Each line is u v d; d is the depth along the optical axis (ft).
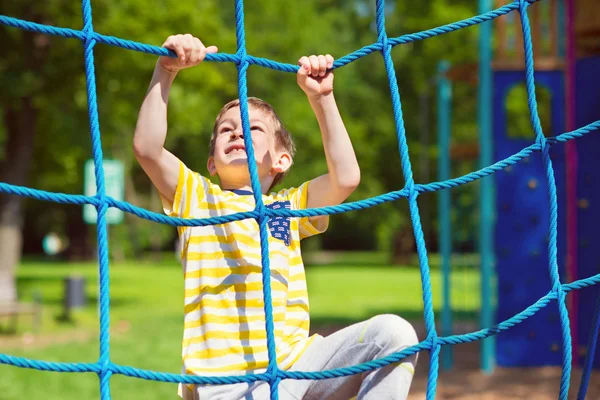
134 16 58.18
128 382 32.55
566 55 34.40
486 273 33.83
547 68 34.86
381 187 131.64
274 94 110.11
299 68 11.55
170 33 58.95
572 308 34.55
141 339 45.68
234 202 11.62
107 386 9.73
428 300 10.50
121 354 39.47
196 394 10.77
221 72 73.67
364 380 10.14
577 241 34.01
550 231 11.23
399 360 9.87
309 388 10.61
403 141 11.30
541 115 82.99
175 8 58.85
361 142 123.34
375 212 130.72
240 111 11.01
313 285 89.56
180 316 58.49
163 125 11.29
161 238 172.14
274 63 11.42
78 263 152.56
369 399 9.91
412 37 11.80
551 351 34.78
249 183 11.99
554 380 31.99
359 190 128.88
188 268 11.18
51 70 55.01
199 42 11.19
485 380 32.35
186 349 10.80
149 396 29.37
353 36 133.69
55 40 55.93
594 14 33.17
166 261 167.32
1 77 51.75
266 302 10.16
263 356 10.63
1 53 54.54
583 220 33.91
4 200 57.62
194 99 63.87
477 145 35.22
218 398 10.52
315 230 11.83
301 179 113.09
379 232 140.05
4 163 58.13
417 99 120.98
